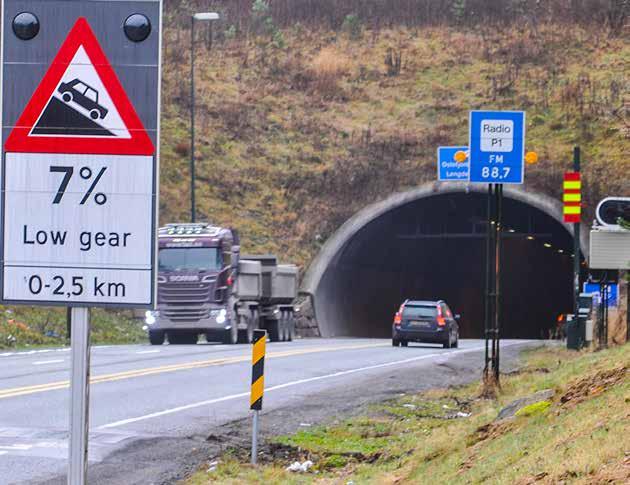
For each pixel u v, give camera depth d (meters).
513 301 134.62
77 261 10.64
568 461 13.91
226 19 147.62
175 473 21.70
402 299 130.50
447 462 19.59
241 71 136.75
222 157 119.62
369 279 121.69
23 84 10.60
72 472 10.51
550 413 20.39
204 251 74.06
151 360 50.59
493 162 36.91
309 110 129.75
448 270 130.50
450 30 144.50
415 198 111.94
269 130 125.56
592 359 35.94
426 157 118.12
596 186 107.25
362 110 129.38
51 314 76.81
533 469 14.48
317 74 136.12
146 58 10.53
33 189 10.64
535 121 120.44
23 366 45.16
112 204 10.61
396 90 132.62
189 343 79.06
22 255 10.66
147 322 73.94
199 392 36.12
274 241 109.56
